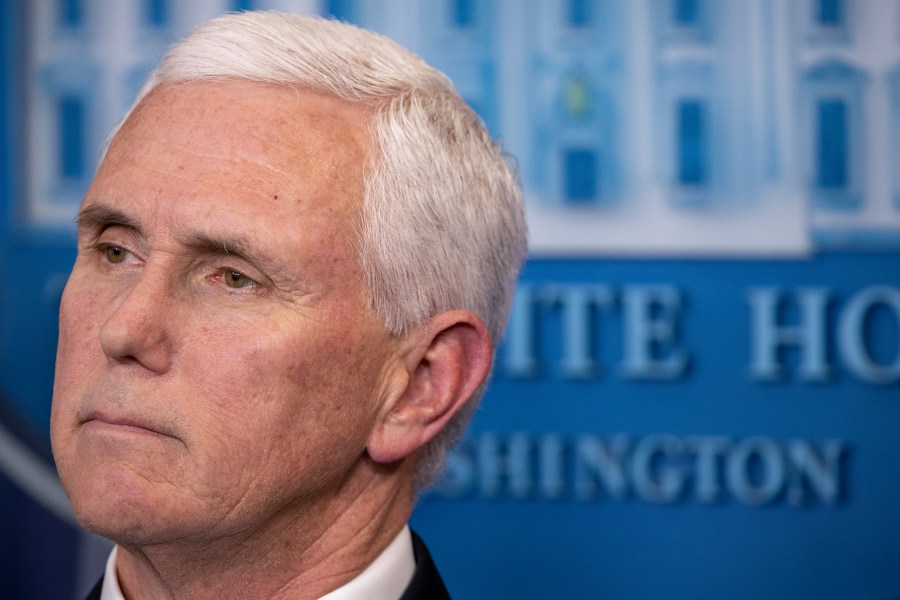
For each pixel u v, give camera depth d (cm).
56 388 408
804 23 995
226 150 394
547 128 1012
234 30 430
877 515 988
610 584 1008
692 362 1002
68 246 1038
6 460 1028
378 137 427
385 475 457
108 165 411
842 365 992
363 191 413
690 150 1003
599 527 1009
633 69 1008
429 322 441
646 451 1005
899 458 987
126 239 404
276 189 392
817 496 992
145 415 378
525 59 1015
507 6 1016
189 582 427
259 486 394
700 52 1003
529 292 1012
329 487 432
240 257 388
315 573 438
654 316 1006
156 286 383
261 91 412
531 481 1016
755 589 995
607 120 1010
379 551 462
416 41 1020
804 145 995
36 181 1039
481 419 1018
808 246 993
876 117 992
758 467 997
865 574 987
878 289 989
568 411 1012
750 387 997
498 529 1017
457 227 450
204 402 383
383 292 420
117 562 462
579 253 1010
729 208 998
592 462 1009
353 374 414
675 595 1002
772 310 993
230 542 414
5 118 1039
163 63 439
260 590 432
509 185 495
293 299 395
